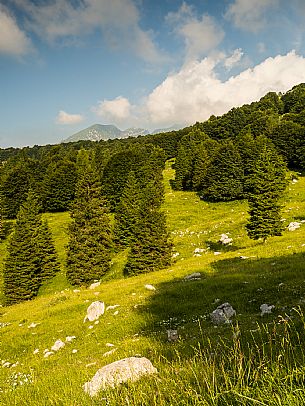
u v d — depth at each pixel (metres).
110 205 100.25
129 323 22.78
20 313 36.19
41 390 10.38
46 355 21.36
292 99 186.00
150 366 8.83
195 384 6.17
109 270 56.25
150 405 5.90
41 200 108.62
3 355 23.39
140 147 156.38
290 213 58.53
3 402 9.91
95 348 19.77
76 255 54.91
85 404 7.29
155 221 48.31
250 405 4.65
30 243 56.78
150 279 36.16
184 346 12.20
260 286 22.62
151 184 89.25
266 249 38.53
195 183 103.75
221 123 161.88
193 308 22.61
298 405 4.24
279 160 84.94
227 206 86.19
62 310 30.33
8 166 149.75
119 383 7.71
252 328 13.66
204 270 34.41
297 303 16.48
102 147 189.12
